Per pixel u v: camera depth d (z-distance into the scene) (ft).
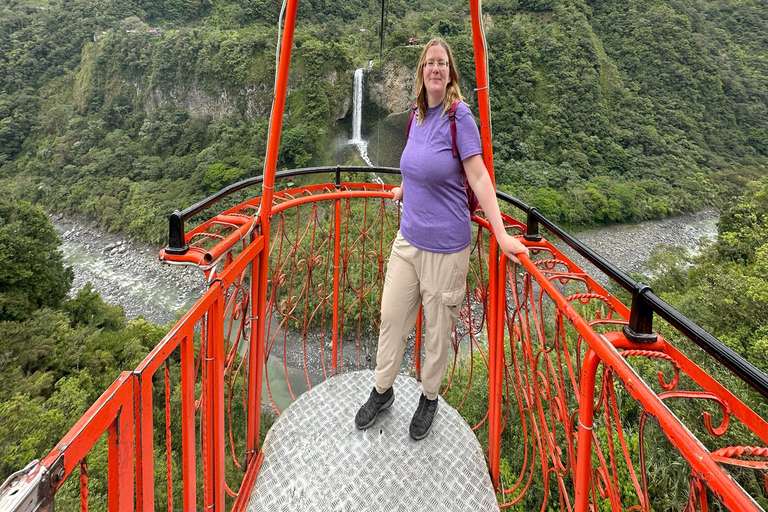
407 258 5.30
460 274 5.14
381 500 5.02
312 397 6.82
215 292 3.70
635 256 85.46
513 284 5.09
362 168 8.32
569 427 3.82
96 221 107.14
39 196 122.93
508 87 151.43
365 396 6.88
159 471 26.32
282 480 5.31
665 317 2.76
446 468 5.49
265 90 134.21
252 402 5.44
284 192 7.31
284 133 118.21
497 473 5.75
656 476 15.56
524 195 108.27
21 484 1.59
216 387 3.90
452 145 4.73
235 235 4.22
